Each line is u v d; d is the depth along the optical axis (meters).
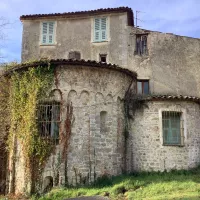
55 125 13.46
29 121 13.31
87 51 19.88
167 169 15.01
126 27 19.94
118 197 11.07
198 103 16.55
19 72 14.25
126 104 15.29
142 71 19.59
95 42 19.91
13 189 13.73
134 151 15.45
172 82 19.59
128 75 15.60
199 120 16.50
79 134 13.45
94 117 13.76
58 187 12.84
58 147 13.22
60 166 13.06
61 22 20.45
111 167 13.81
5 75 15.09
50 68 13.70
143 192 11.34
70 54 19.83
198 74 19.86
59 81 13.69
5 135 15.45
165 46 20.06
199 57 20.06
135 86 16.41
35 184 12.92
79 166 13.19
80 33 20.17
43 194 12.45
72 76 13.80
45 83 13.57
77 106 13.63
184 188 11.70
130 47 19.81
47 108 13.55
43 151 13.08
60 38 20.23
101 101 14.09
